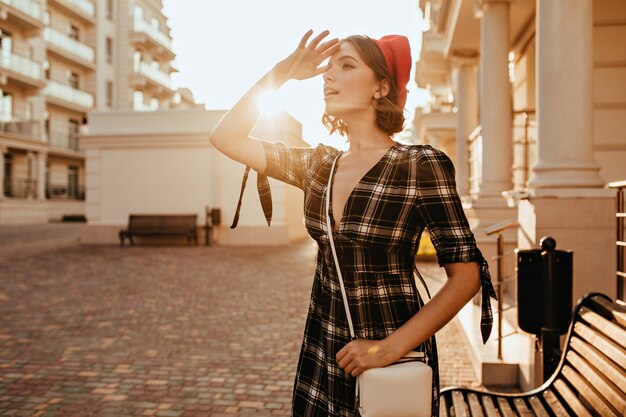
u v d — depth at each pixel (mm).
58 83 34062
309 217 1462
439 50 15727
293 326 6250
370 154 1426
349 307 1339
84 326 6254
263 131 17281
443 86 19406
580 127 4039
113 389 4199
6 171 30109
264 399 3980
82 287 8945
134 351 5242
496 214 7043
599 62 6992
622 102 6941
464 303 1258
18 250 15000
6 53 28906
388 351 1244
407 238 1333
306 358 1498
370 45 1444
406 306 1341
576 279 3816
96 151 17922
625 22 6926
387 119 1429
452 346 5355
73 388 4215
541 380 3533
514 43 9906
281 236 17219
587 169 3984
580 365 2344
